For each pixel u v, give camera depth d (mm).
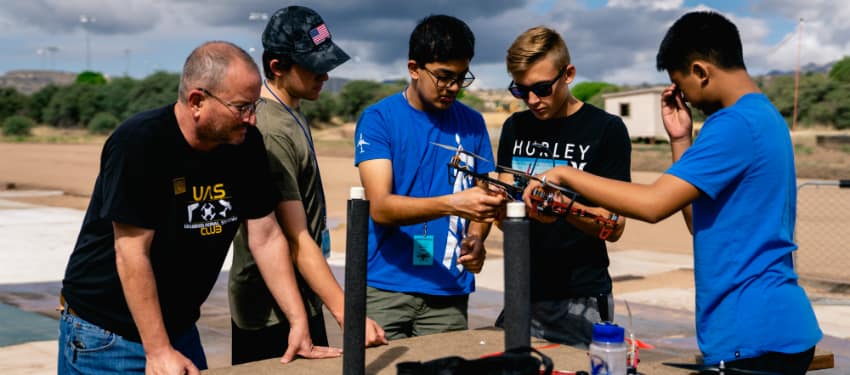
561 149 3475
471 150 3400
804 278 8898
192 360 2865
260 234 2742
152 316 2445
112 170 2389
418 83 3160
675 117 2627
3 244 11594
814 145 41938
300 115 3217
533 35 3223
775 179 2217
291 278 2754
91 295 2615
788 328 2223
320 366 2447
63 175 26641
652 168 28266
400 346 2598
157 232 2488
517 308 1779
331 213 15977
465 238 3188
